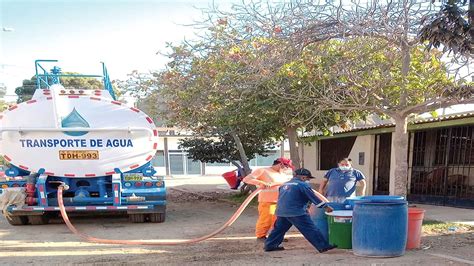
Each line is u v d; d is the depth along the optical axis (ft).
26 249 24.90
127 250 24.59
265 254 23.31
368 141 53.16
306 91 31.99
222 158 55.52
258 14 29.32
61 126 30.96
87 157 31.58
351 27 26.96
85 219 35.99
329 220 24.31
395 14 26.71
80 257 23.03
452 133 41.81
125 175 32.35
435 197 42.91
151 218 33.91
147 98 50.57
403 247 22.16
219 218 37.04
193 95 40.88
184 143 57.31
